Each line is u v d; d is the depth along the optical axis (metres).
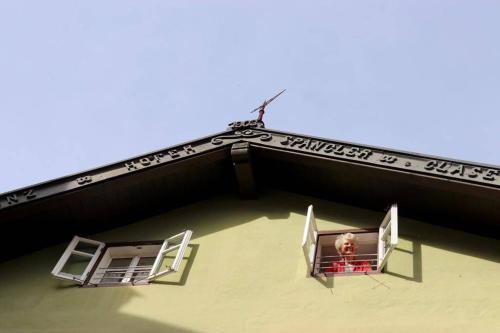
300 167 11.98
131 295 10.82
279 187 12.60
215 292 10.61
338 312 9.85
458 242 10.70
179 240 11.77
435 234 10.91
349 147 11.41
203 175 12.48
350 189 11.70
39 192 11.77
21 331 10.51
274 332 9.74
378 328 9.51
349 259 10.93
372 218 11.51
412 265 10.38
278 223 11.85
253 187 12.34
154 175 12.05
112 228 12.59
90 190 11.90
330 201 12.12
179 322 10.19
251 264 11.05
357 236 11.23
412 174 10.66
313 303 10.07
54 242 12.41
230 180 12.71
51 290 11.27
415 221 11.20
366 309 9.81
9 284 11.63
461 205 10.66
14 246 12.21
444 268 10.26
